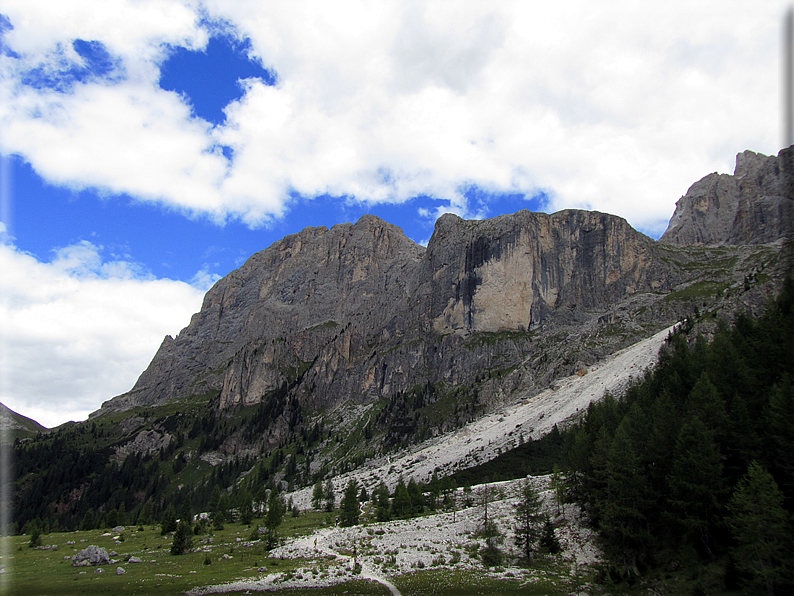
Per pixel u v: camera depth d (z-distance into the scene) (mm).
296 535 109125
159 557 93500
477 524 94312
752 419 63031
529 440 190125
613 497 67000
